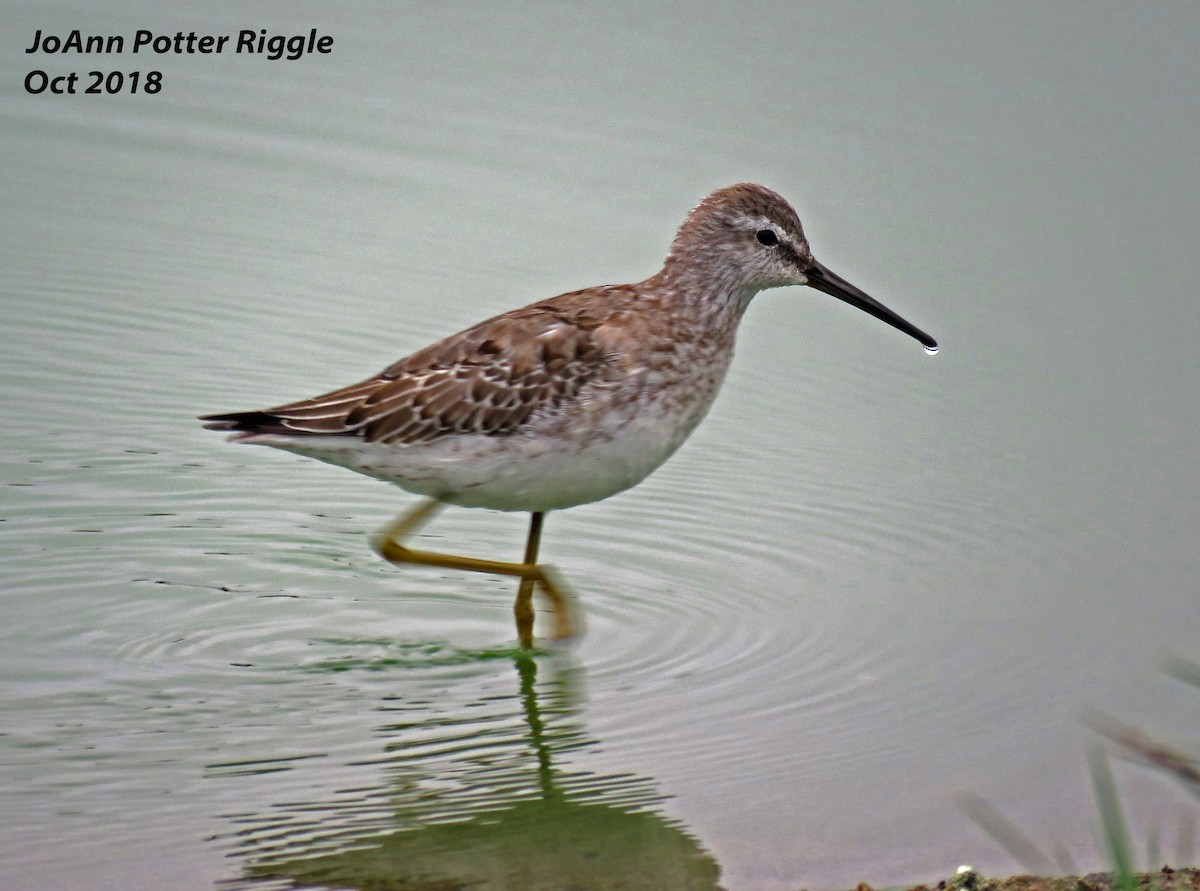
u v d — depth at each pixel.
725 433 16.69
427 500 12.69
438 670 12.24
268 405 16.55
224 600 13.21
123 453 15.58
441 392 11.78
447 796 10.45
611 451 12.02
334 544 14.33
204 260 19.28
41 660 12.08
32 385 16.66
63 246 19.52
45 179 20.88
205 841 9.80
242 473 15.46
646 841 10.01
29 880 9.29
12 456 15.32
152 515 14.55
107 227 19.95
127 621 12.77
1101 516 14.84
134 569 13.60
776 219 12.77
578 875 9.64
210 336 17.83
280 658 12.34
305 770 10.69
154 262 19.20
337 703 11.66
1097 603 13.33
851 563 14.10
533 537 12.80
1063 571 13.90
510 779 10.66
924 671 12.23
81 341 17.58
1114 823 9.12
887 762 10.97
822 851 9.94
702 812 10.35
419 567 13.91
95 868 9.44
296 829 9.96
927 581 13.76
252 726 11.28
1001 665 12.33
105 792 10.31
